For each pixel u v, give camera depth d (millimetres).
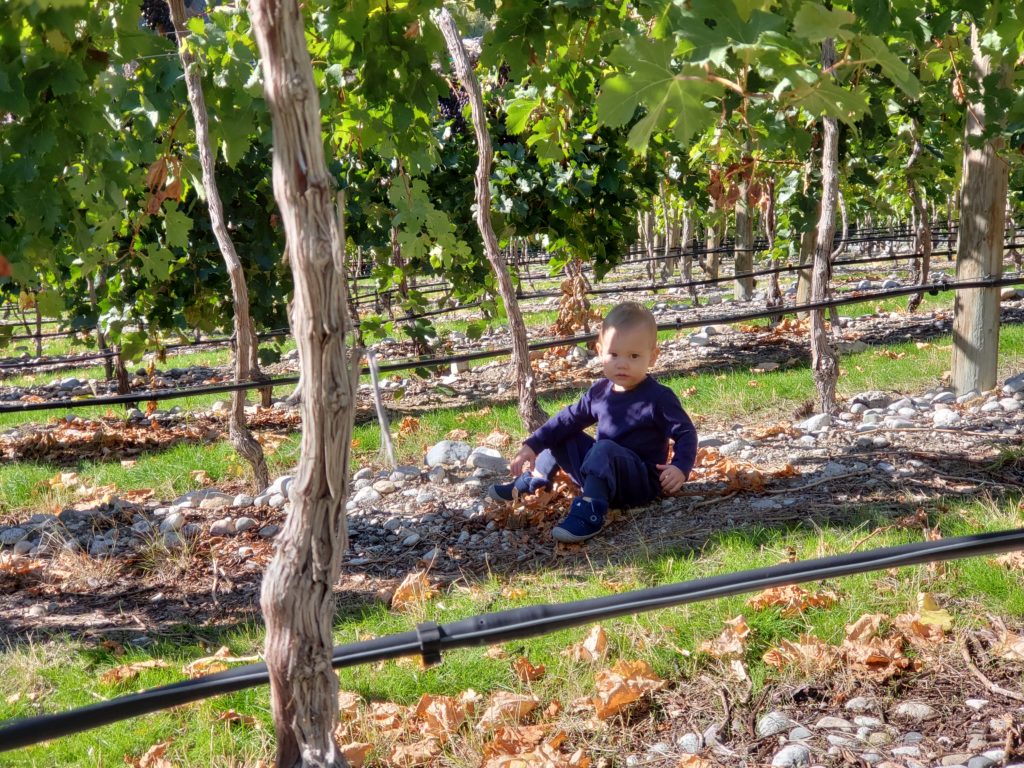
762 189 10359
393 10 3279
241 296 4578
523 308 15477
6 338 7230
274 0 1222
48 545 4430
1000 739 2270
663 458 4141
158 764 2461
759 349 8984
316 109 1271
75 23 2266
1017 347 7133
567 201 7926
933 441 4727
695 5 1396
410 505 4617
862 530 3537
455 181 7887
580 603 1681
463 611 3236
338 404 1379
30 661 3168
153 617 3574
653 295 16469
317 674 1485
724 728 2453
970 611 2877
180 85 3439
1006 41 2961
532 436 4258
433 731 2521
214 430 7160
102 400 4836
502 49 3369
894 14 2561
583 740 2461
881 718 2424
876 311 11320
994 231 5648
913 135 8570
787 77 1371
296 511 1444
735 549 3465
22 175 2348
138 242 6535
